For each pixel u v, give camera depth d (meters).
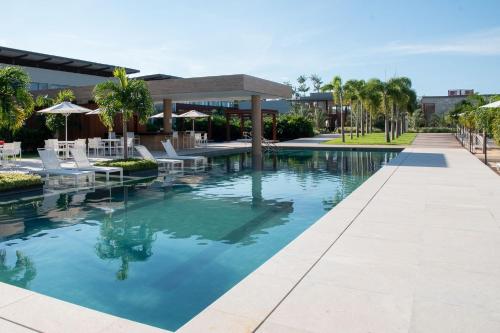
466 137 28.38
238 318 3.11
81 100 23.28
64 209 8.39
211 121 33.91
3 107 10.22
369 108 32.31
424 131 56.56
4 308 3.35
